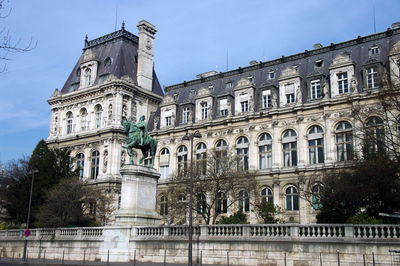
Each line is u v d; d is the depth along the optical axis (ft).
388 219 90.84
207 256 88.99
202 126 178.40
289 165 154.71
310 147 151.43
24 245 118.21
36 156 179.11
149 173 109.40
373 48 152.76
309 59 168.55
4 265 102.68
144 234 99.76
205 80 199.93
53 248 118.32
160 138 193.26
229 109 173.58
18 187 165.37
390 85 99.50
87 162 202.18
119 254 101.09
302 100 157.38
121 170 107.86
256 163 161.17
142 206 106.52
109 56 220.02
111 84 199.21
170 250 94.53
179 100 201.98
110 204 176.04
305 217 142.61
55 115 223.92
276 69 175.32
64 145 213.87
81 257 109.19
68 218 150.92
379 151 103.50
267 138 162.30
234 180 139.74
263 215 133.59
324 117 148.15
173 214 148.56
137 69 219.00
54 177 168.25
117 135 195.31
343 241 74.90
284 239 80.84
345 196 97.19
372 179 92.53
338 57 151.84
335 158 143.33
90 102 210.38
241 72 187.52
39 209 155.43
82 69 220.84
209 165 145.69
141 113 211.00
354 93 142.61
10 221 173.47
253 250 83.87
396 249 70.08
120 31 225.56
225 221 126.62
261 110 164.86
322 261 76.38
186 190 141.38
